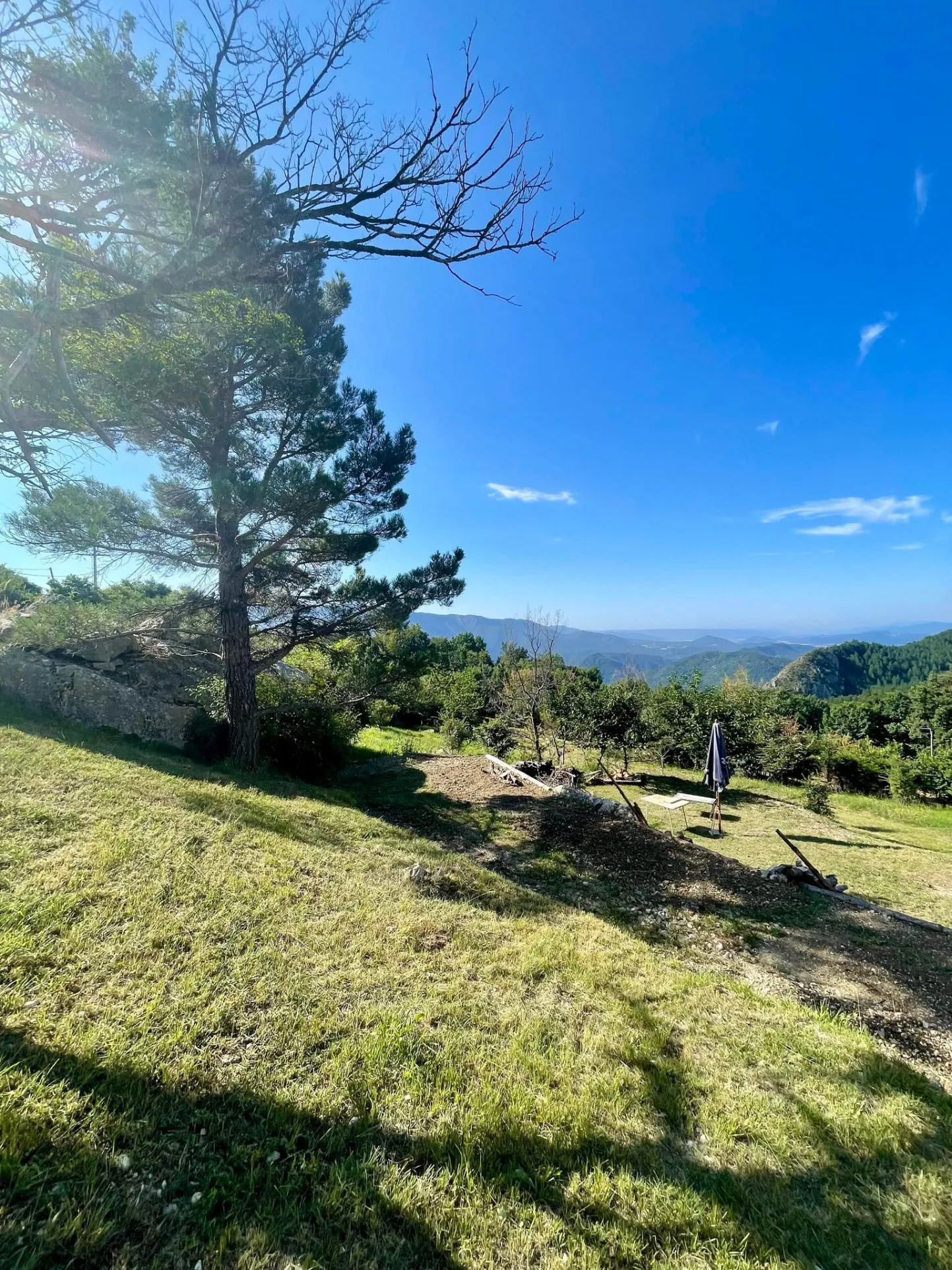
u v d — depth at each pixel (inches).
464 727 758.5
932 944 219.1
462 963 142.3
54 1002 95.3
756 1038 131.3
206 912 137.7
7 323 95.3
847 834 461.1
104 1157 69.7
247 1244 63.7
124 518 289.4
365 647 453.1
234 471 328.2
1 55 92.1
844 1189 88.0
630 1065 112.0
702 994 150.2
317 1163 75.9
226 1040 96.6
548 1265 68.3
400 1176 77.5
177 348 188.4
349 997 117.5
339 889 171.6
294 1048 98.3
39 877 133.5
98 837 161.8
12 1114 70.7
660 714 705.0
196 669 449.4
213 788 245.9
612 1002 136.3
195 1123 78.7
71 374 168.7
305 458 362.3
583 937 177.6
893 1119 106.9
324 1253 65.0
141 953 115.3
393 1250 67.0
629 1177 83.5
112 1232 61.7
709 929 217.9
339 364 408.8
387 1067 98.3
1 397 93.4
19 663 311.3
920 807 674.8
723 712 689.6
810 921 232.8
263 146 111.3
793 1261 73.7
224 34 102.8
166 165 108.6
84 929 117.8
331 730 434.9
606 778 592.7
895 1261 75.6
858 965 195.5
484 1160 82.4
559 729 641.6
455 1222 72.0
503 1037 114.3
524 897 209.5
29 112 98.0
